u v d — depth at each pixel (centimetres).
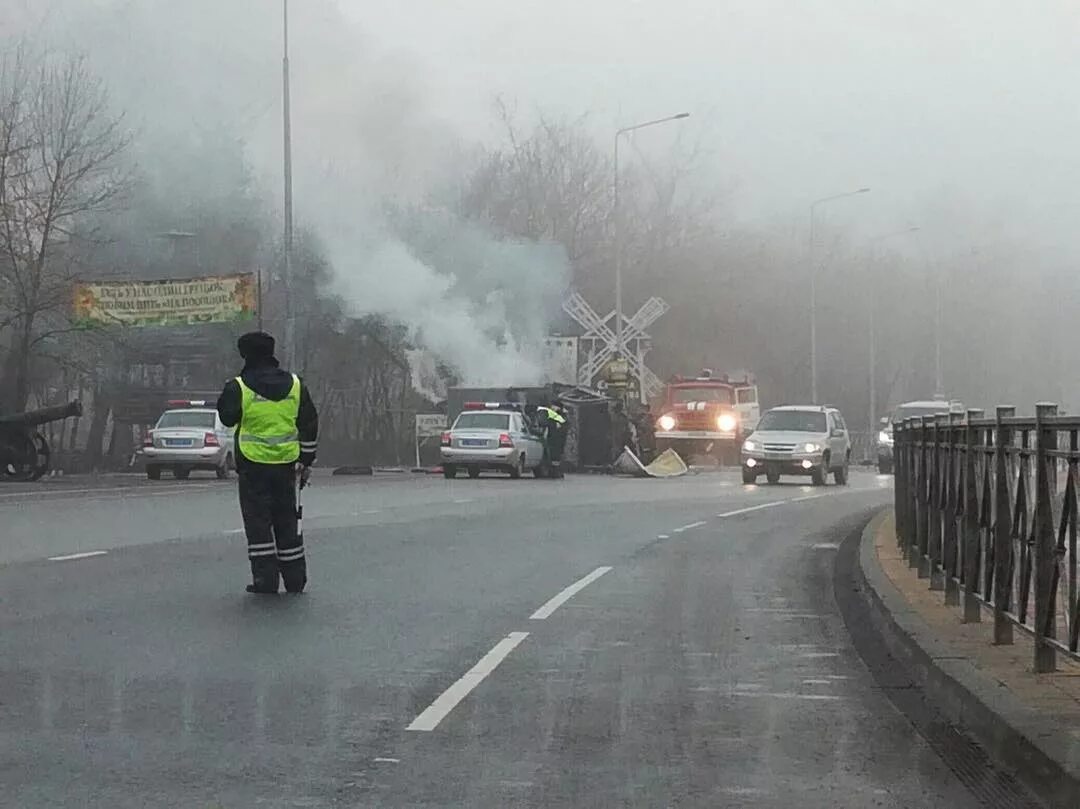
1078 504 833
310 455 1372
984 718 817
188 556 1669
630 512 2502
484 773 727
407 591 1400
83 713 848
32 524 2112
